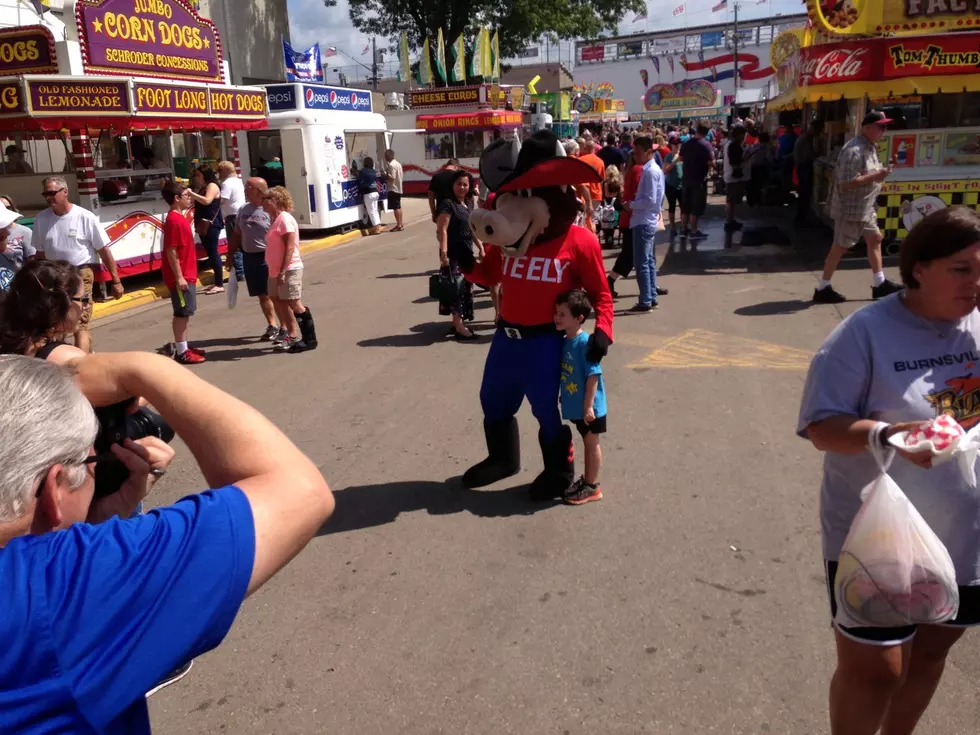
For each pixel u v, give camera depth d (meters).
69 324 2.96
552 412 4.36
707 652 3.15
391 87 57.03
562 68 61.94
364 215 17.80
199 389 1.37
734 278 10.18
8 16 12.59
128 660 1.16
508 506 4.46
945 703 2.84
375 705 2.96
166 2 11.74
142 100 10.71
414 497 4.62
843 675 2.25
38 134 11.91
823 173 14.25
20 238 7.11
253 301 10.89
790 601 3.46
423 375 6.95
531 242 4.21
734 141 14.56
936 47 9.80
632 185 8.72
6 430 1.21
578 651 3.20
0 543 1.22
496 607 3.52
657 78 79.88
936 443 1.83
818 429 2.14
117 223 11.05
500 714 2.88
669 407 5.80
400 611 3.53
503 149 4.40
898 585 1.99
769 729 2.75
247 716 2.93
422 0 32.88
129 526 1.23
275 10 25.41
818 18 10.75
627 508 4.36
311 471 1.36
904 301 2.15
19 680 1.12
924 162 10.59
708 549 3.90
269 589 3.73
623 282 10.29
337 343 8.19
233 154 14.26
